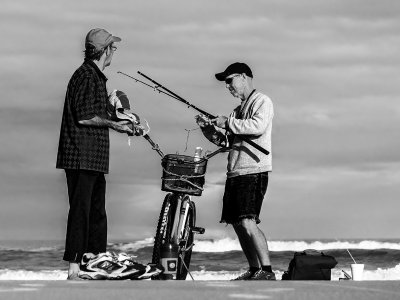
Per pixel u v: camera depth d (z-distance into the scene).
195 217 10.99
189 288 6.75
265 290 6.58
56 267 38.91
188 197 10.82
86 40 9.06
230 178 10.16
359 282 7.58
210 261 40.38
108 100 9.34
